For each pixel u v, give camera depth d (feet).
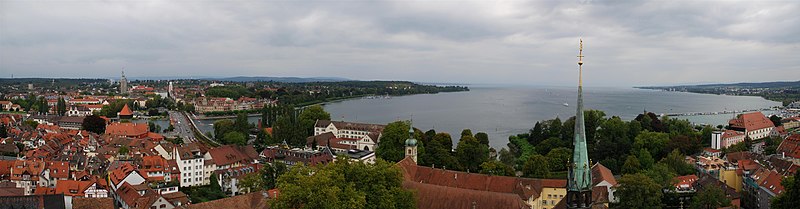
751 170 624.18
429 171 545.44
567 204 268.62
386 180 383.04
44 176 654.53
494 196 372.38
